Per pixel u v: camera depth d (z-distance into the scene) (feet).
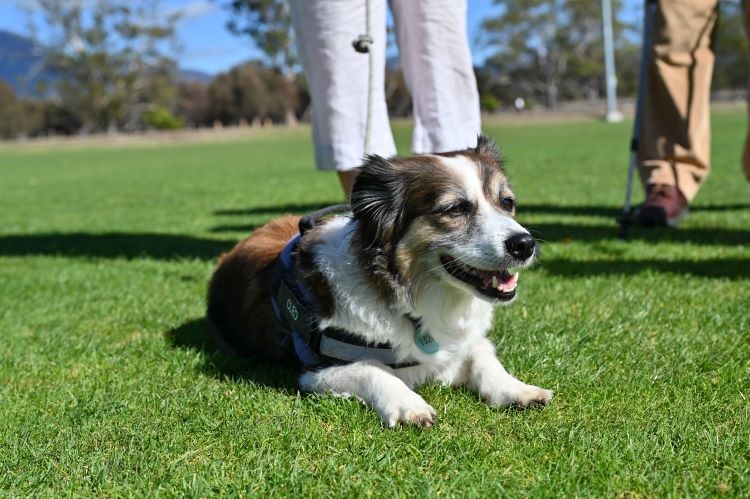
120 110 239.30
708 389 9.72
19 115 251.19
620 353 11.34
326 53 14.87
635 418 8.88
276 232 12.95
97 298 17.13
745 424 8.58
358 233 10.18
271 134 204.33
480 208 10.29
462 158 10.87
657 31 21.52
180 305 15.90
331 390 9.86
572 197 32.27
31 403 10.42
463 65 15.26
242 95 279.28
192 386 10.66
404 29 15.25
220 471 7.86
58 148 183.01
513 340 12.22
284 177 56.54
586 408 9.25
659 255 18.52
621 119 166.09
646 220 22.38
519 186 38.52
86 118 240.53
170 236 26.94
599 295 14.92
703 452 7.88
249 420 9.18
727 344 11.66
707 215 24.47
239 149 129.90
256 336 11.65
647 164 22.95
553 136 108.88
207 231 27.71
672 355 11.19
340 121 15.17
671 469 7.54
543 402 9.30
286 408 9.58
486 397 9.70
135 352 12.73
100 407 9.94
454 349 10.35
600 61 271.08
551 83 279.49
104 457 8.40
